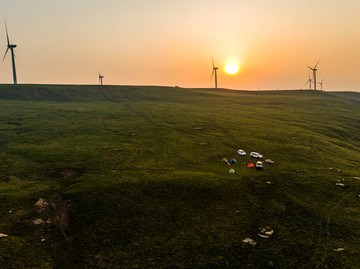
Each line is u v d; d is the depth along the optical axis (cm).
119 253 3394
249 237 3784
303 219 4256
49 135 8512
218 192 4884
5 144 7419
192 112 13725
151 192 4775
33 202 4375
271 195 4931
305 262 3309
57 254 3341
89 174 5488
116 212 4203
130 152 6988
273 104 17938
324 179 5541
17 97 16150
